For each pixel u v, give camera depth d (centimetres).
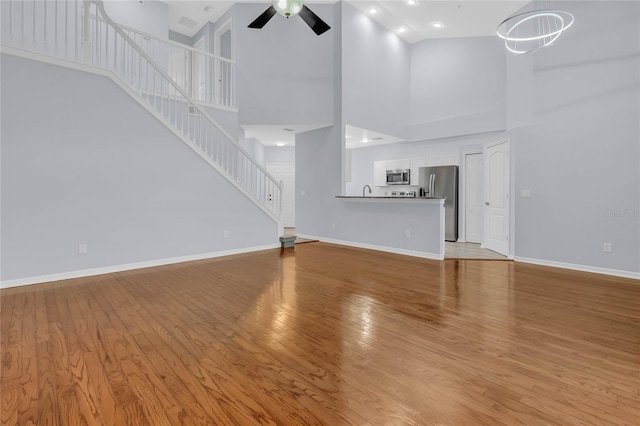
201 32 810
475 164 696
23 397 169
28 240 371
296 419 154
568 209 465
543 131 490
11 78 355
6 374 190
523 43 532
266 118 662
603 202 434
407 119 773
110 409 160
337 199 673
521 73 532
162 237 478
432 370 197
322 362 207
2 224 355
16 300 319
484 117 664
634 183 410
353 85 652
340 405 164
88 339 236
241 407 163
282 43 660
